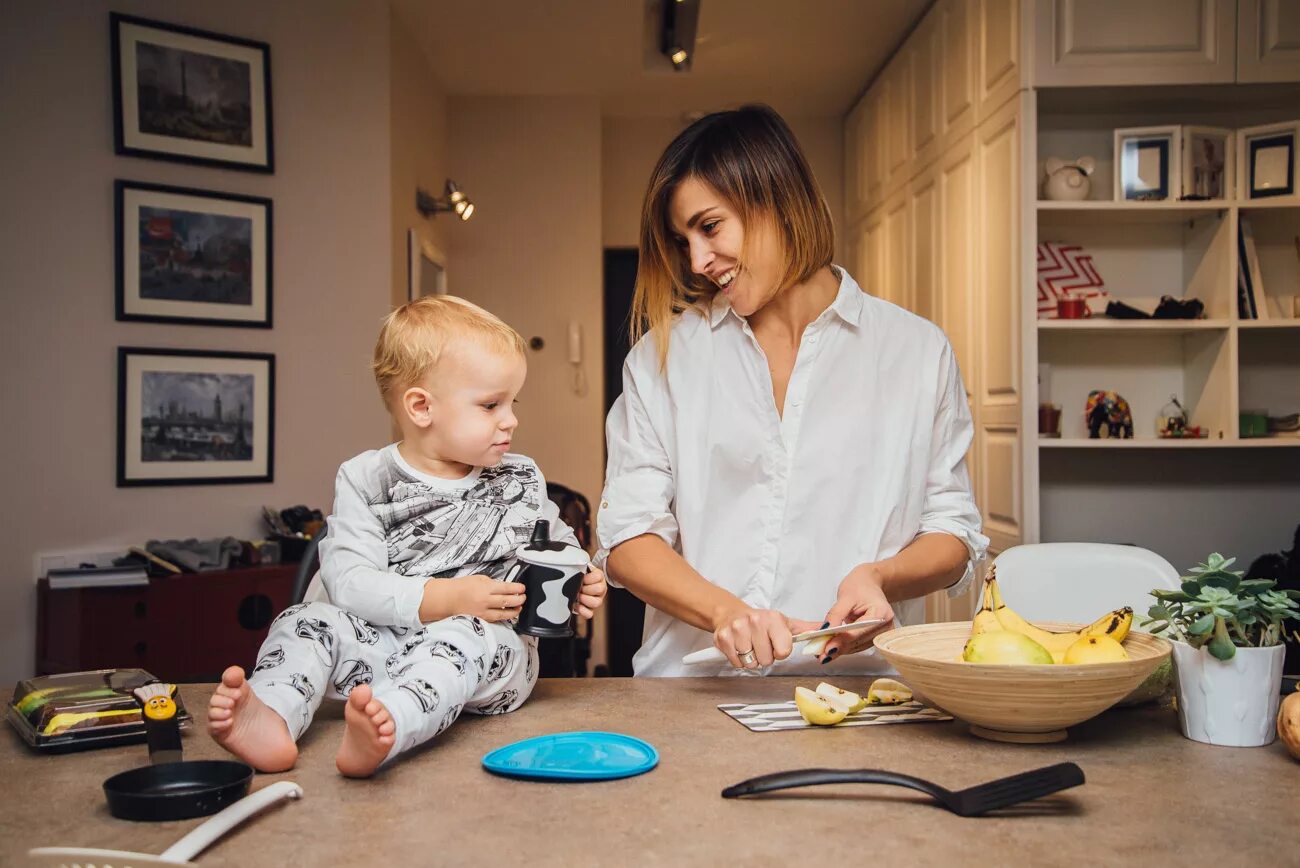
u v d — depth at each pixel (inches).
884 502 58.9
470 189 207.2
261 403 139.2
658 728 41.9
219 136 136.1
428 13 163.9
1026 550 64.8
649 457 60.1
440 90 198.4
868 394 59.2
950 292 149.9
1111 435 123.5
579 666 112.2
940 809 31.8
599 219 207.6
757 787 32.7
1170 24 118.8
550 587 43.1
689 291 60.6
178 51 133.0
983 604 45.4
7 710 46.0
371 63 148.9
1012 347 124.6
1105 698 37.3
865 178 204.1
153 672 119.9
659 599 53.6
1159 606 42.1
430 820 31.3
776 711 44.7
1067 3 119.8
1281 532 131.8
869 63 189.6
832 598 59.0
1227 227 121.8
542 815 31.6
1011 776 32.6
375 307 147.9
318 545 59.2
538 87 201.8
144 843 29.8
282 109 142.0
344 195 146.2
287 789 32.8
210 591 123.0
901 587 52.8
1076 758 37.5
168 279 132.7
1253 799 32.8
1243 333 131.1
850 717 43.3
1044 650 39.3
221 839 29.8
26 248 125.0
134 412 130.4
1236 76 118.5
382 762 35.9
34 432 125.4
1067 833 29.8
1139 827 30.3
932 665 37.9
